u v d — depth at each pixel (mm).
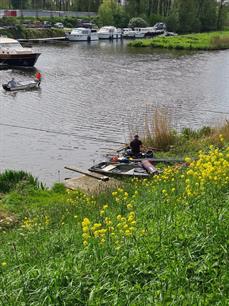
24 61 49281
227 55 65688
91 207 11891
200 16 102500
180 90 39031
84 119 28531
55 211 12672
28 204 14391
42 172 19484
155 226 7488
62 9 113938
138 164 18172
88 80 42844
